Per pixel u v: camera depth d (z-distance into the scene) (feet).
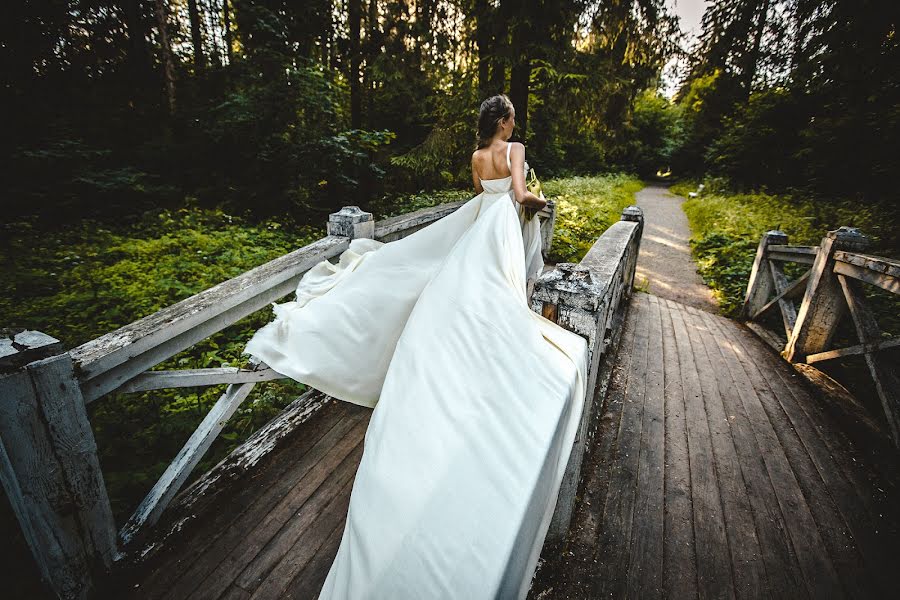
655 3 30.17
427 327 4.90
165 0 38.19
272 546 6.20
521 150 7.32
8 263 17.85
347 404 9.42
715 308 19.12
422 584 2.88
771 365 12.70
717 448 8.89
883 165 32.73
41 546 4.89
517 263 6.02
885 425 10.07
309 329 7.22
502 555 2.91
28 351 4.41
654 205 52.90
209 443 6.81
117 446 8.48
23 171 25.25
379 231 11.25
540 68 30.25
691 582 6.07
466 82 33.19
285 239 24.48
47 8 29.40
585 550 6.49
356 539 3.26
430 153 34.71
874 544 6.77
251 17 27.45
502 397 4.03
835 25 34.78
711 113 65.10
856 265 10.53
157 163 31.14
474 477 3.38
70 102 30.73
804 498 7.64
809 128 38.34
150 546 5.98
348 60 37.14
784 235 15.74
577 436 5.69
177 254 19.74
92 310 14.06
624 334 14.28
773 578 6.16
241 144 29.91
